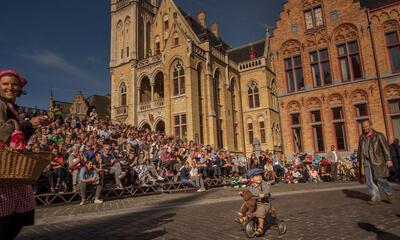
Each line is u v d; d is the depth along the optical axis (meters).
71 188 11.51
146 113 30.16
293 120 23.41
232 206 8.79
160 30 34.97
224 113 30.48
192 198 11.08
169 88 27.89
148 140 18.64
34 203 2.89
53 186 10.53
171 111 27.44
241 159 20.72
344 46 22.05
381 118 19.94
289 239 4.82
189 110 25.78
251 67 34.78
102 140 16.02
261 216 5.08
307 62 23.27
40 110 24.36
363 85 20.86
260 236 5.08
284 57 24.44
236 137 32.81
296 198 10.16
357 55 21.56
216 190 14.27
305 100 22.97
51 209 9.06
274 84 35.97
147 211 8.48
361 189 12.02
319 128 22.31
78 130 17.19
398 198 8.92
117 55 35.06
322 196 10.38
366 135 8.48
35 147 10.39
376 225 5.46
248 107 34.56
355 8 21.70
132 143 16.44
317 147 22.14
